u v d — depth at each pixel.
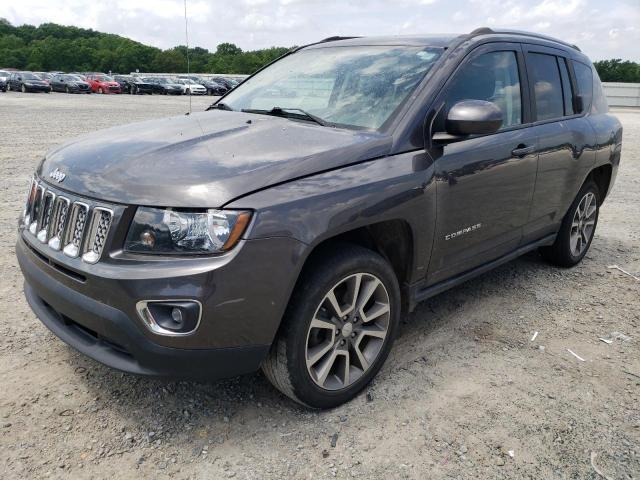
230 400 2.90
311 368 2.69
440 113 3.15
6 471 2.34
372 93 3.29
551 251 4.90
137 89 44.12
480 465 2.50
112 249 2.37
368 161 2.79
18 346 3.31
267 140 2.87
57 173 2.78
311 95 3.60
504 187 3.61
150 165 2.55
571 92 4.53
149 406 2.82
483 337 3.68
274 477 2.38
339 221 2.55
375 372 3.03
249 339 2.42
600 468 2.51
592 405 2.96
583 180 4.60
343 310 2.76
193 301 2.26
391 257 3.13
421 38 3.70
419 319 3.91
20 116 19.42
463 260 3.51
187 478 2.36
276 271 2.38
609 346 3.61
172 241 2.30
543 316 4.02
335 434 2.66
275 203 2.39
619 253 5.52
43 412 2.72
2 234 5.29
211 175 2.42
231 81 43.41
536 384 3.14
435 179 3.04
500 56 3.74
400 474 2.42
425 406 2.90
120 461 2.44
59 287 2.57
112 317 2.34
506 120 3.71
